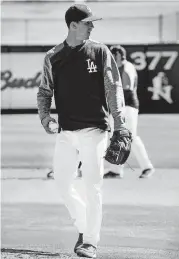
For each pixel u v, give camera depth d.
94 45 18.39
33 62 43.84
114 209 25.69
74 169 18.84
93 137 18.38
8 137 44.66
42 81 19.00
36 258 18.22
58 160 18.78
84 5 18.48
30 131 45.84
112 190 30.27
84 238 18.58
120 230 22.17
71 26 18.33
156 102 42.09
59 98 18.61
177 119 45.50
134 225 22.94
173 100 42.06
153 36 58.19
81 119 18.39
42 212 25.36
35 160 40.06
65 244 20.31
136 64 42.03
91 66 18.27
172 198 28.16
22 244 20.28
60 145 18.77
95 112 18.39
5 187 31.42
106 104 18.62
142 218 24.05
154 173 36.00
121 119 18.41
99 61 18.30
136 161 39.09
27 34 59.50
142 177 34.38
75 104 18.39
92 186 18.48
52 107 42.28
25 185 32.09
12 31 59.47
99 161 18.44
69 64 18.36
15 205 26.70
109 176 34.41
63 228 22.62
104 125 18.53
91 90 18.33
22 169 37.88
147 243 20.42
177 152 40.66
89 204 18.53
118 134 18.48
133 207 26.12
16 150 41.81
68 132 18.59
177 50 41.84
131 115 32.97
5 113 44.50
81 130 18.41
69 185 18.89
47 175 34.62
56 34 59.66
